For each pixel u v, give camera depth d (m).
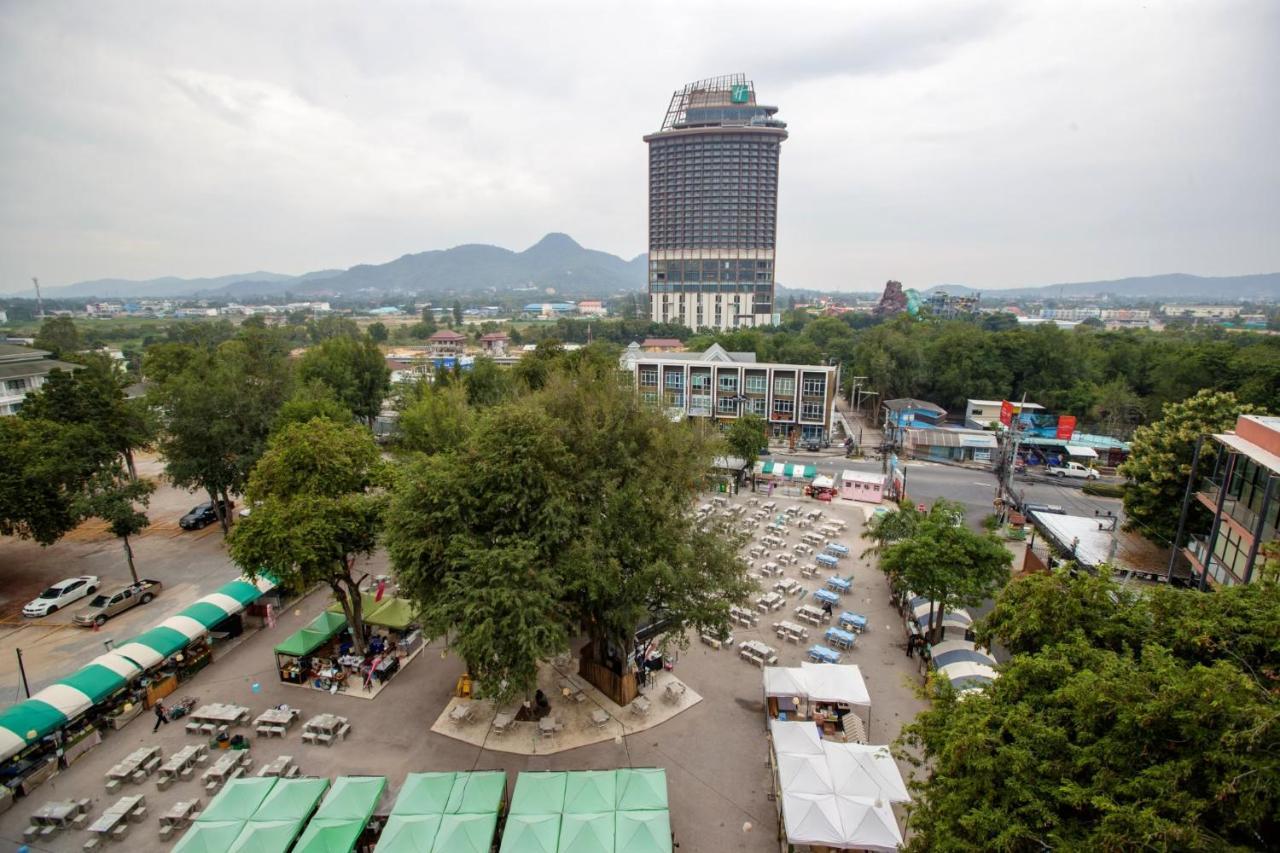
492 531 27.81
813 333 171.50
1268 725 11.91
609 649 32.41
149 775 26.91
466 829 21.17
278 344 85.62
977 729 16.22
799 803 22.39
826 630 39.31
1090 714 14.81
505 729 29.27
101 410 54.09
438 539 27.66
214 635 37.25
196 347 91.38
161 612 40.78
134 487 43.56
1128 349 102.69
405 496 29.42
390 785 25.70
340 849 20.70
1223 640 16.08
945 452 86.44
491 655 25.05
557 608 28.08
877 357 111.31
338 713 30.78
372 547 35.16
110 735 29.09
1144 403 91.25
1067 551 44.72
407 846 20.69
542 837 20.88
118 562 48.34
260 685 33.00
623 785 22.92
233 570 47.06
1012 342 105.31
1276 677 15.25
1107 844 12.52
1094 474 77.38
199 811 24.92
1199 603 17.22
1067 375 101.69
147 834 23.77
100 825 23.27
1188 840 11.86
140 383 97.69
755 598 43.28
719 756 27.98
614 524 28.95
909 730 19.59
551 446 28.89
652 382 97.94
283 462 35.50
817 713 30.33
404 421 61.31
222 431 50.72
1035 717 16.25
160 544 52.09
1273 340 98.75
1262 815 11.81
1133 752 13.88
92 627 38.66
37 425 46.38
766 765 27.45
